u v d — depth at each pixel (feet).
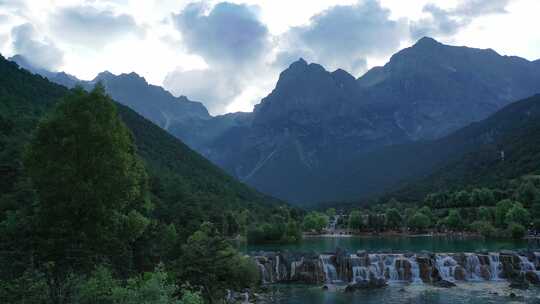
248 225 621.31
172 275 189.16
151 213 362.33
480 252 337.72
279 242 558.15
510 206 590.55
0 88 549.95
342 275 315.99
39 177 154.61
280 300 247.50
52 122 159.53
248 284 261.24
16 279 116.16
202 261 207.92
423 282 307.58
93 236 159.94
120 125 169.27
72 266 149.38
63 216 156.46
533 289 275.18
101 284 119.75
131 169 182.70
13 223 163.32
